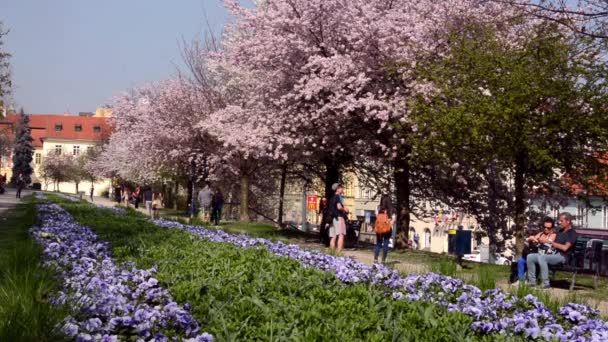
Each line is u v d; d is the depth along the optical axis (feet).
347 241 96.78
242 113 116.47
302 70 88.58
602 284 52.85
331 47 86.69
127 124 191.21
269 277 31.22
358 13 84.28
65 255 34.24
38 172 477.36
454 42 70.74
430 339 21.17
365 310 25.05
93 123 490.08
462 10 78.23
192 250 43.39
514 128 61.26
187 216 155.02
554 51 62.75
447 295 30.48
